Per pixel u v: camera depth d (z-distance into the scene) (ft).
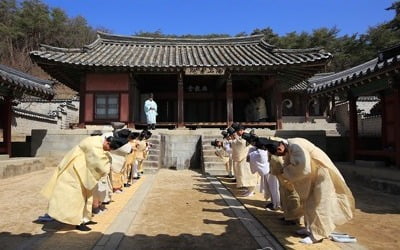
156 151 44.39
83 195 16.75
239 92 73.31
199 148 47.14
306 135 47.85
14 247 14.19
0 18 171.73
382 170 30.30
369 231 17.06
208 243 14.85
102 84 53.52
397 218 19.72
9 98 41.45
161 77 66.39
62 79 58.29
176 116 72.84
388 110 37.50
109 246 14.29
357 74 33.63
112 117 53.21
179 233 16.28
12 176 35.86
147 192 26.78
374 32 157.79
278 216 19.45
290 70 53.62
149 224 17.79
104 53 58.95
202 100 73.31
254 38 68.08
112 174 26.27
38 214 19.80
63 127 94.48
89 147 16.55
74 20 201.46
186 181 33.27
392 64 27.89
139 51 63.41
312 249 14.15
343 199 15.03
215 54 61.72
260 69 52.31
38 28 177.78
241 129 26.43
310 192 15.19
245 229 16.96
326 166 14.80
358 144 40.55
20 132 79.97
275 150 15.56
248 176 25.80
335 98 107.45
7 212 20.27
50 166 45.44
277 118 53.78
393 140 36.58
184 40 68.80
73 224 16.22
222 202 23.30
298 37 176.45
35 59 48.47
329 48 165.78
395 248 14.46
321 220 14.57
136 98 61.57
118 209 20.93
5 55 159.02
